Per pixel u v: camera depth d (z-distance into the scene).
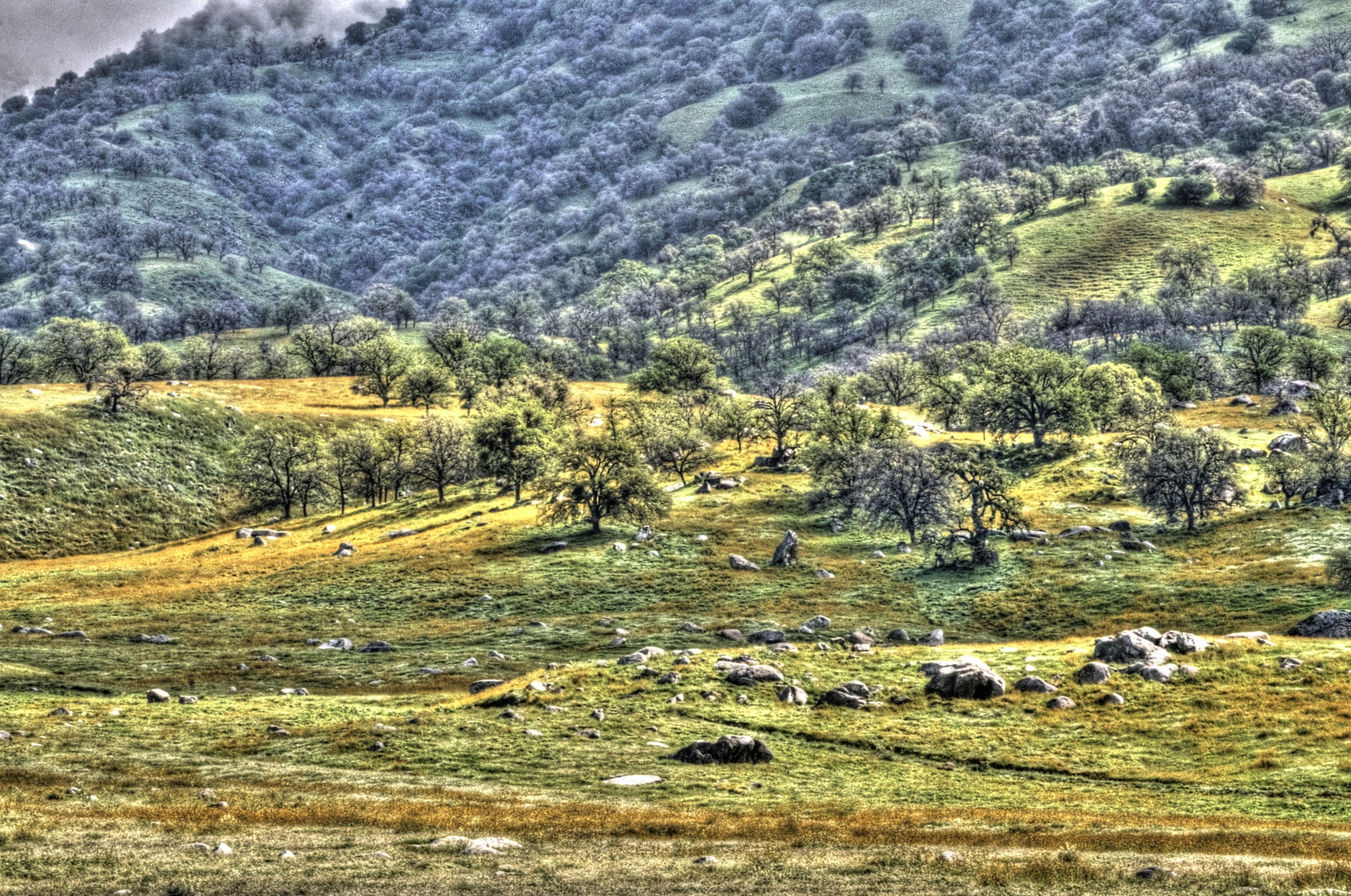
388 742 37.03
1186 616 67.31
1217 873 17.73
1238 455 103.56
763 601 79.38
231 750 36.53
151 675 56.62
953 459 95.31
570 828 23.56
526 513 113.44
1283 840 22.12
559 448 116.44
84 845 19.28
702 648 63.84
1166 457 93.19
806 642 65.06
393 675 58.59
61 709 43.12
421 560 93.94
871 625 71.62
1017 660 49.91
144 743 37.31
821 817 26.50
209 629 73.44
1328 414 108.56
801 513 108.44
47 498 118.94
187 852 19.11
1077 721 40.72
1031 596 76.38
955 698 44.59
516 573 88.81
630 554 93.81
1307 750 34.06
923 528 95.62
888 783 32.84
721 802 28.88
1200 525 92.19
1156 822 25.50
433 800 27.89
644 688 45.81
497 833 22.72
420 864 18.72
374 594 83.94
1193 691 42.75
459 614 78.50
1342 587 66.44
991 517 91.62
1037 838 22.73
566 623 74.56
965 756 36.84
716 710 42.75
